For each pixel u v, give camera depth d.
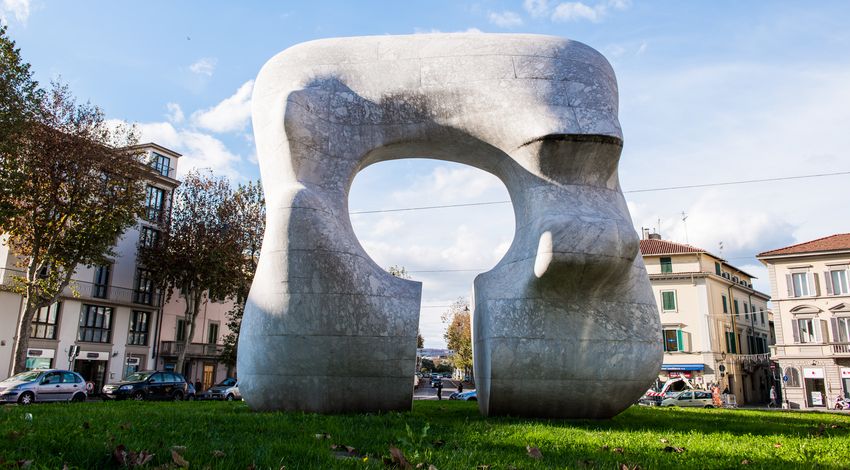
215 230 31.03
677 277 40.62
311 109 9.73
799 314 37.03
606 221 8.61
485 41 10.28
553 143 9.25
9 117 18.00
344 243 9.14
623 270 8.74
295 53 10.43
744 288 45.91
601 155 9.41
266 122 10.09
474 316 10.12
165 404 11.20
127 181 25.20
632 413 10.93
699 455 5.55
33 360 29.09
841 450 6.10
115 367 32.94
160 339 35.81
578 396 8.99
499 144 9.81
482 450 5.42
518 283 9.06
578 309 9.00
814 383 36.09
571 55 10.10
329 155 9.70
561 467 4.72
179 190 32.75
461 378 77.69
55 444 4.58
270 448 4.93
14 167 20.83
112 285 33.00
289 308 8.83
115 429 5.62
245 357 9.19
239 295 32.94
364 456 5.16
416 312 9.28
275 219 9.16
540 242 8.65
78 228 23.47
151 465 4.23
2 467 3.90
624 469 4.68
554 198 9.24
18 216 22.27
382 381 9.01
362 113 9.98
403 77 10.13
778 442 6.56
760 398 45.22
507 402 9.04
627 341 9.06
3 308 28.20
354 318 8.91
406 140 10.09
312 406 8.88
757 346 47.38
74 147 22.84
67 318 30.80
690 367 39.06
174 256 31.02
